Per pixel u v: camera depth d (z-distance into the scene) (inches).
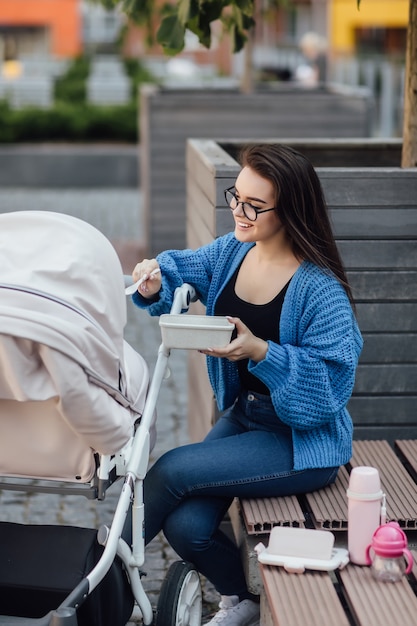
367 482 131.7
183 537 143.3
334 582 135.9
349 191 170.1
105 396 122.0
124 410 128.0
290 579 128.0
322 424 144.5
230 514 182.7
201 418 198.2
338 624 117.6
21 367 115.3
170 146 413.4
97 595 130.5
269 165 139.3
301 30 1151.6
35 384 116.8
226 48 1088.2
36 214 129.6
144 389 138.8
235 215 143.3
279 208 140.8
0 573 130.7
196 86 561.9
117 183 658.2
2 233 130.4
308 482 145.9
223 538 147.8
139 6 208.2
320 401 139.9
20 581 129.9
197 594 146.6
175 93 494.9
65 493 129.9
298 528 135.5
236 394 154.3
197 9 186.1
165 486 142.9
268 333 145.9
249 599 151.4
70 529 135.5
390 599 123.2
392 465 160.4
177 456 144.6
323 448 145.1
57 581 129.3
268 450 145.3
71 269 123.2
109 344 123.7
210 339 134.4
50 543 133.2
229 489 143.5
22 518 197.8
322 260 143.6
